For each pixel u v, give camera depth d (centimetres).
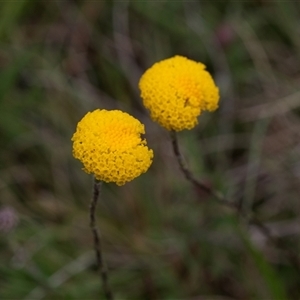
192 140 54
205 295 52
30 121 53
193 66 44
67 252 52
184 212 53
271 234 50
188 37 56
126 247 52
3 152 53
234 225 50
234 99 55
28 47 54
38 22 56
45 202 52
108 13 57
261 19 58
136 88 55
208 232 52
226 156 55
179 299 51
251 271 52
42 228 51
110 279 51
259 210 53
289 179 53
